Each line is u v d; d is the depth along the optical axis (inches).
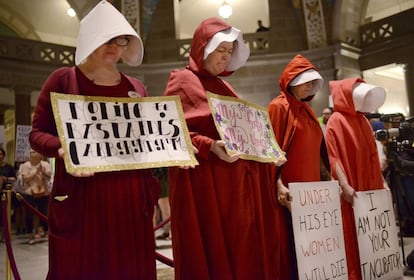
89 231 71.2
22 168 291.9
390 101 571.8
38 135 72.7
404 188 162.9
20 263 209.6
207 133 86.9
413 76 442.6
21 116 454.6
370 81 500.7
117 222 73.1
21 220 360.2
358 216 115.6
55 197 72.6
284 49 498.9
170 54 503.2
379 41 476.1
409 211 162.7
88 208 71.9
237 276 81.1
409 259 154.9
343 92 126.8
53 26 607.2
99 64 77.2
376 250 118.9
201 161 85.0
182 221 82.3
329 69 474.0
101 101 74.3
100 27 72.9
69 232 71.1
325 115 266.2
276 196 102.3
